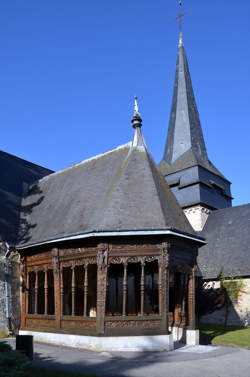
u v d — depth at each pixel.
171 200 15.90
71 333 14.02
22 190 22.53
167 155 38.88
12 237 18.44
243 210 31.41
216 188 35.94
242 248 27.92
